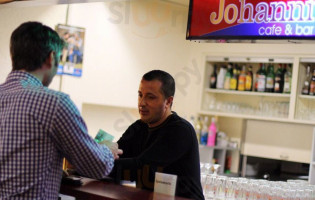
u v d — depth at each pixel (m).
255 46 5.70
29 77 1.90
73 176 2.43
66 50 5.17
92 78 5.43
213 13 3.06
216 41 3.08
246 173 6.07
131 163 2.34
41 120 1.79
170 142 2.34
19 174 1.79
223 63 6.20
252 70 6.00
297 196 3.00
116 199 1.99
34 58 1.89
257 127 5.98
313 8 2.72
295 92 5.41
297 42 2.84
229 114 5.88
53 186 1.87
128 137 2.64
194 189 2.36
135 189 2.25
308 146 5.58
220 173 5.83
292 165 5.81
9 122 1.81
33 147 1.79
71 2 3.53
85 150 1.83
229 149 5.98
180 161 2.37
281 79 5.68
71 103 1.83
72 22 5.23
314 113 5.44
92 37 5.40
